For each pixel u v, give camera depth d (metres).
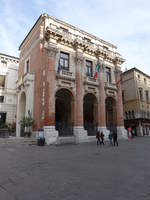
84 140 20.61
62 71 21.30
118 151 12.85
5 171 7.08
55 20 22.80
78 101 21.73
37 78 21.08
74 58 23.14
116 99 27.45
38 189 5.04
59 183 5.55
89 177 6.18
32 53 23.77
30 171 7.07
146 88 38.78
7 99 29.75
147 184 5.36
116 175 6.41
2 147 14.97
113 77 28.14
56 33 20.94
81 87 22.53
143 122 34.34
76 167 7.73
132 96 35.97
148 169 7.29
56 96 25.12
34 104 21.03
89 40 26.69
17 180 5.90
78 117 21.23
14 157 10.27
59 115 26.83
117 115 26.88
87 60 24.88
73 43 23.03
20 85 24.27
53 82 19.91
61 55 22.11
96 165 8.09
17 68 31.91
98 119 23.98
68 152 12.42
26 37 26.72
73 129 21.17
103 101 24.77
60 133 20.59
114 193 4.67
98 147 15.59
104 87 25.75
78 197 4.42
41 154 11.45
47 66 19.97
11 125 27.28
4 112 29.09
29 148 14.68
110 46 29.72
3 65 30.69
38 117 19.39
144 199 4.26
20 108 24.36
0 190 4.98
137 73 37.09
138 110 34.34
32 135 19.75
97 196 4.47
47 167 7.76
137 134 33.56
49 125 18.53
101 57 26.42
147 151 12.74
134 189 4.95
